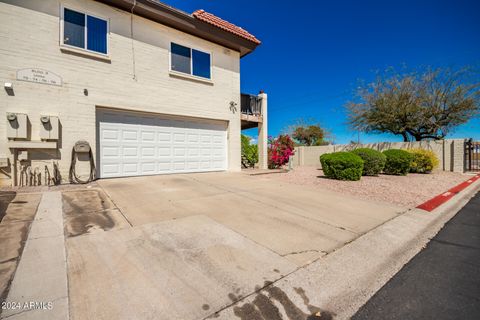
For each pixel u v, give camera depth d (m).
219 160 9.96
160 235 3.33
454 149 13.53
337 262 2.85
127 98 7.44
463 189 7.98
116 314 1.84
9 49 5.73
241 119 10.78
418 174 12.05
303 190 6.84
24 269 2.38
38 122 6.01
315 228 3.87
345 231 3.79
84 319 1.78
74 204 4.57
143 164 7.91
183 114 8.68
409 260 3.03
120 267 2.50
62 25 6.39
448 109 14.42
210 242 3.18
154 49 8.01
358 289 2.39
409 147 15.19
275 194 6.15
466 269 2.82
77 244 2.96
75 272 2.37
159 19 8.00
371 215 4.70
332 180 8.82
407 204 5.66
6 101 5.68
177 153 8.71
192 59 9.02
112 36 7.20
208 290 2.19
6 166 5.65
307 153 20.39
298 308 2.07
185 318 1.84
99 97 6.93
